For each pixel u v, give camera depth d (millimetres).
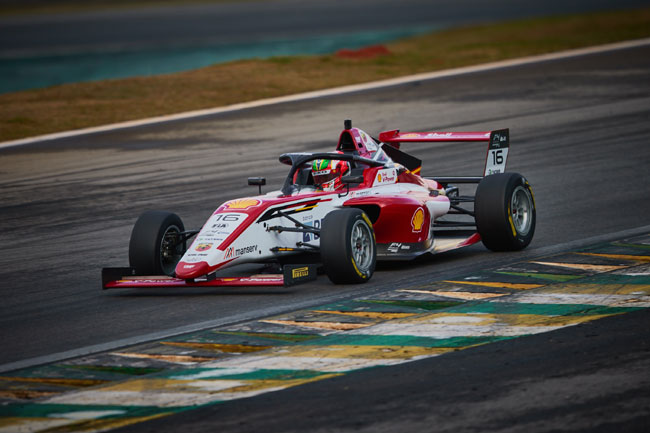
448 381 23953
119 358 27688
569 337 27203
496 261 38656
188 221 51562
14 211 57281
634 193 51875
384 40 193500
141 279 35438
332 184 38625
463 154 67750
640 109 80812
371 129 78750
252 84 107688
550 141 70188
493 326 28812
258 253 35031
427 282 35500
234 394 23797
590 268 36188
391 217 37812
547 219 46938
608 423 20750
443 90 97688
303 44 195375
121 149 76875
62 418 22703
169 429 21656
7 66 174000
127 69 161875
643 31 141125
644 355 25172
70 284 38969
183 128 84875
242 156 71062
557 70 106250
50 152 77188
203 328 30516
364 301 32906
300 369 25562
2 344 30141
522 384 23453
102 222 52719
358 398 23031
